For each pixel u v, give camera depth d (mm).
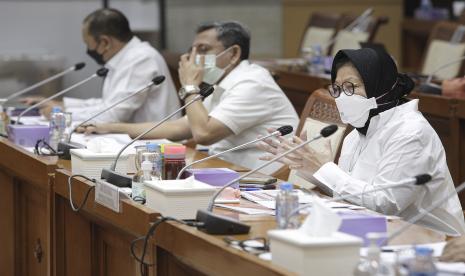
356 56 7887
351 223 6070
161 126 11680
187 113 10742
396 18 24859
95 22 13414
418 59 22938
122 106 13172
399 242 6219
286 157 8195
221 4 23594
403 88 7988
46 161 9078
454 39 15742
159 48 23219
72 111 13195
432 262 5090
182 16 23391
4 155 10297
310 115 9977
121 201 7176
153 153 7859
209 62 10906
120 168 8414
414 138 7605
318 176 7906
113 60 13469
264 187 8125
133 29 23000
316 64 15836
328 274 5199
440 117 11398
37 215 9883
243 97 10641
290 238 5270
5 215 10508
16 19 21734
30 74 21453
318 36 18406
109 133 11570
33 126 10398
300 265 5180
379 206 7516
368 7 24547
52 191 8820
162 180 7391
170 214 6758
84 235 8727
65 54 21922
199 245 6125
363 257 5508
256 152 10742
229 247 5832
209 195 6875
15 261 10539
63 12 22016
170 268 6793
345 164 8406
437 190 7637
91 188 7809
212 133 10578
